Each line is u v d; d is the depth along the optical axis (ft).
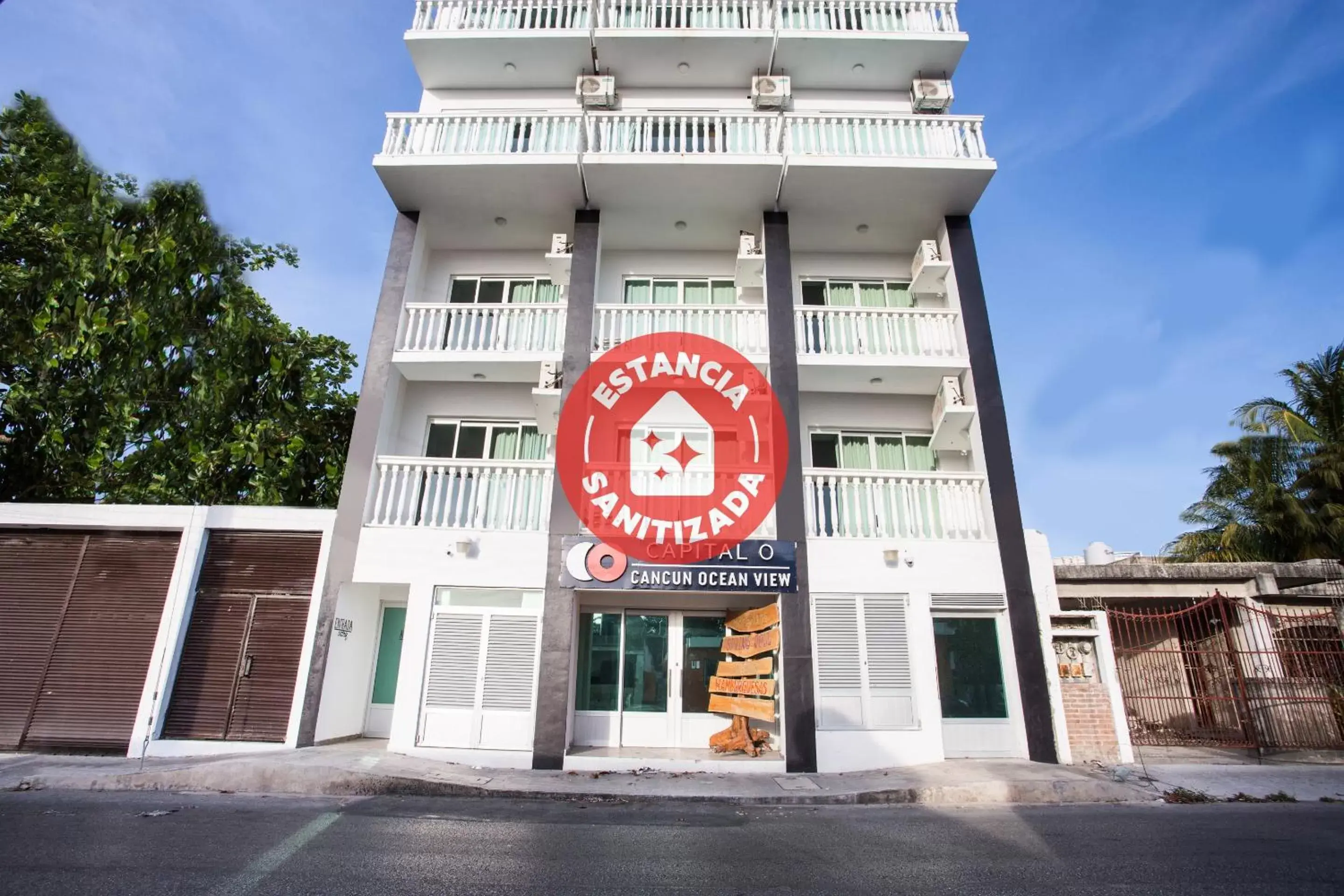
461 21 44.62
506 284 44.62
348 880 14.70
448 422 41.06
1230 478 66.39
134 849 16.60
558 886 14.65
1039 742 31.30
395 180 39.52
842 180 39.06
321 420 53.21
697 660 36.91
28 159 40.40
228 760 27.55
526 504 35.17
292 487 49.29
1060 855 17.46
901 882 15.21
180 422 42.06
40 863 15.38
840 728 31.71
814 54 44.06
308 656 32.32
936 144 39.81
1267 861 16.88
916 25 44.80
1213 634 39.22
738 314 39.58
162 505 34.91
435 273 44.52
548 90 46.60
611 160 38.29
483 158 38.47
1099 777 27.17
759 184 39.55
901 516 35.63
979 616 34.30
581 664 36.60
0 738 30.86
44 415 38.78
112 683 31.68
